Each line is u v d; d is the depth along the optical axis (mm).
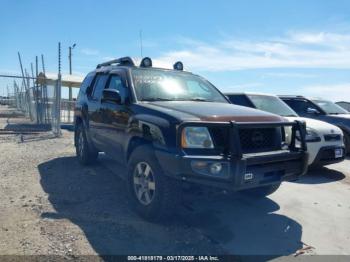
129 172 4762
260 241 4094
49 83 16188
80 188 5742
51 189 5660
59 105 12641
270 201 5562
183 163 3898
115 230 4145
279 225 4586
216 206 5207
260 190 5391
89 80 7496
